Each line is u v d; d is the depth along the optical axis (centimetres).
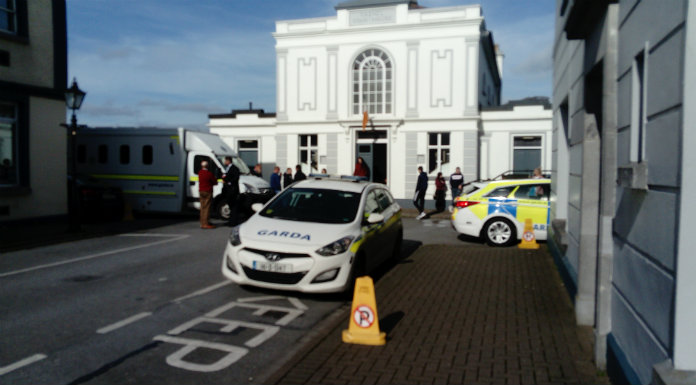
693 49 266
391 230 907
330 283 660
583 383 412
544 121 2192
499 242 1153
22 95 1277
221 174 1638
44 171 1351
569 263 716
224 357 484
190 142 1689
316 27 2356
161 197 1694
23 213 1297
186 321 589
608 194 432
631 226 365
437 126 2230
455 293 710
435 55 2222
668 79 294
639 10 357
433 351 486
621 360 373
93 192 1508
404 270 877
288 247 666
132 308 635
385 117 2284
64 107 1407
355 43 2309
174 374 443
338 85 2341
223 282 776
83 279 787
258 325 580
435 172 2252
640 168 332
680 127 273
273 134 2527
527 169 2233
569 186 733
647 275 326
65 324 569
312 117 2378
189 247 1093
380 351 486
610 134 432
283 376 429
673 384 261
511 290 723
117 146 1744
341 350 489
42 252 1021
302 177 1936
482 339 519
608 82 433
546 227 1133
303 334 554
